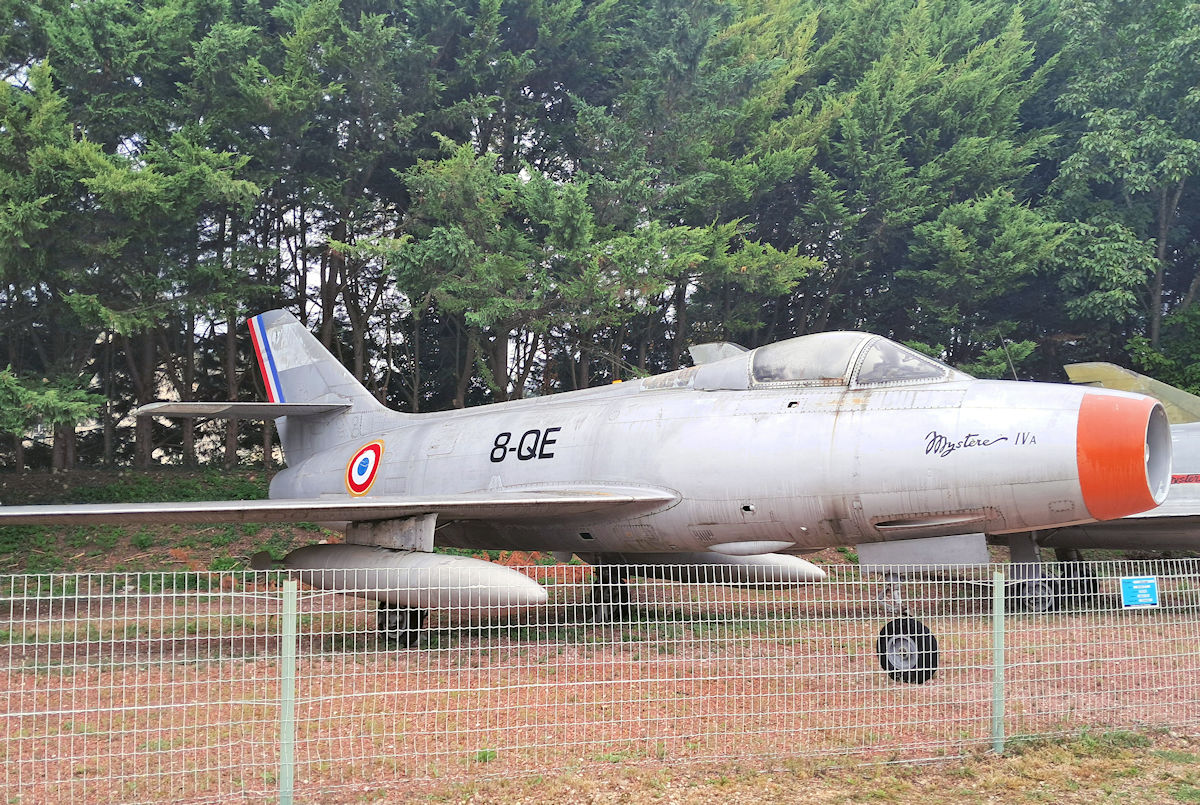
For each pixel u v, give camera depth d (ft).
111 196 52.70
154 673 26.45
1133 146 77.51
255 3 63.46
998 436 26.30
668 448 32.50
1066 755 18.03
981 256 73.67
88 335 68.33
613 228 64.75
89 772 16.83
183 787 15.87
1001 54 85.87
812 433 29.43
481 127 74.69
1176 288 96.27
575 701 19.71
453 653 29.71
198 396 92.94
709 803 15.37
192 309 61.36
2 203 52.75
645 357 81.61
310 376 50.08
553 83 79.97
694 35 66.54
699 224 73.72
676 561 39.93
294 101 61.46
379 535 35.17
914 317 82.07
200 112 62.64
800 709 21.52
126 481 70.74
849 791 16.02
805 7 88.22
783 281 68.33
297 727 19.71
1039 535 45.06
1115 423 25.05
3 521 29.99
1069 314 79.61
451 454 40.29
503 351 72.33
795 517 29.48
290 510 31.40
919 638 24.70
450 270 59.62
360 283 87.76
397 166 75.77
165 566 53.78
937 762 17.61
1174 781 16.74
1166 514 40.24
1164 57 76.95
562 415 37.47
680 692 23.26
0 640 32.65
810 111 79.00
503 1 72.54
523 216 69.87
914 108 81.05
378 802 15.28
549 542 37.73
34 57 58.95
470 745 18.29
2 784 15.64
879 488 27.78
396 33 64.23
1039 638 29.71
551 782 16.12
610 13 80.18
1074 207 82.48
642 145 68.08
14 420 52.03
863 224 79.00
